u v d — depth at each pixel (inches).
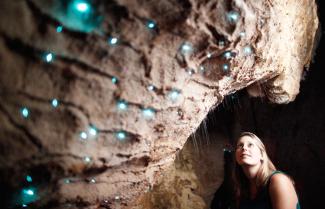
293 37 148.1
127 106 68.5
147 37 64.2
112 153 70.6
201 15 67.9
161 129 82.0
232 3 71.5
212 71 85.7
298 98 255.3
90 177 70.1
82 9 50.9
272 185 101.3
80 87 58.6
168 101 77.4
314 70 252.1
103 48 58.8
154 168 93.7
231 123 263.0
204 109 97.5
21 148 53.7
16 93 50.2
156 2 60.6
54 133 57.3
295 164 252.5
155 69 69.6
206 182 218.7
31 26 48.4
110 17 56.7
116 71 63.0
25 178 57.3
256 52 97.7
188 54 74.2
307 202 244.4
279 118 257.3
